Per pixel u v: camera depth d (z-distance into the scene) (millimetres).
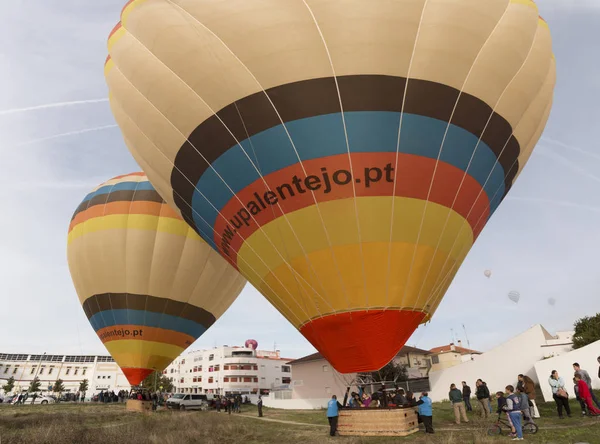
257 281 13531
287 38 10992
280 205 11773
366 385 13164
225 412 30297
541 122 14234
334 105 10977
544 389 18812
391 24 10797
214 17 11453
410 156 11188
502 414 15117
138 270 23875
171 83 12398
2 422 17812
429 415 12227
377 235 11242
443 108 11250
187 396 35281
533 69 12594
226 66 11461
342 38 10820
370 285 11328
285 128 11250
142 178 25906
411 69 10969
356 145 11047
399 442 10914
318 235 11477
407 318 11523
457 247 12492
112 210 24500
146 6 12562
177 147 13242
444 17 11047
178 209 16234
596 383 18016
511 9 12031
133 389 27453
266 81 11188
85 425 18234
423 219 11469
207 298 25719
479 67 11453
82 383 89125
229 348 90188
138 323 24062
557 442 9828
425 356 44500
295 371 40250
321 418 22391
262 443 13398
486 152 12359
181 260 24375
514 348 25125
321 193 11297
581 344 22938
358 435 12164
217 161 12461
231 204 12812
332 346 11734
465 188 12102
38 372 96875
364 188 11156
